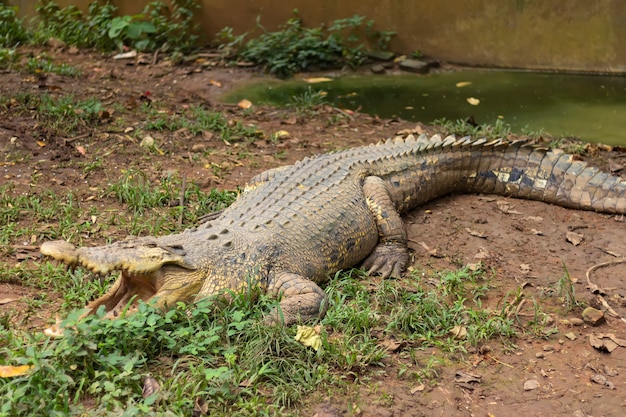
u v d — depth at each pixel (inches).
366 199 244.4
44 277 206.1
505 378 180.7
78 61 474.9
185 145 324.5
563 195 280.2
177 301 187.6
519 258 242.4
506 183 287.4
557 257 243.9
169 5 521.7
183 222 251.0
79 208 253.0
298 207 223.9
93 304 180.4
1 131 312.5
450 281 218.5
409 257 240.1
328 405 164.6
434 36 502.9
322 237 220.1
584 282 227.6
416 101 422.9
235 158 313.7
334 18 509.4
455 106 412.2
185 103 393.7
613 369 185.2
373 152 271.4
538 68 489.4
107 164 295.3
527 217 272.1
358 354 179.8
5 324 180.7
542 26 481.7
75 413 150.9
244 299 192.4
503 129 359.9
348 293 212.2
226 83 450.3
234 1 514.0
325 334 181.2
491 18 488.7
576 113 397.1
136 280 189.5
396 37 508.1
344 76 480.1
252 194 239.3
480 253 243.3
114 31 498.3
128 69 463.2
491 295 218.8
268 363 170.4
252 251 201.9
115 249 179.9
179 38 508.4
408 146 282.2
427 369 179.5
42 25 523.5
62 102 346.6
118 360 163.9
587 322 204.7
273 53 484.7
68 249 171.9
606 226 266.2
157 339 172.7
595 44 474.9
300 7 510.0
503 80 467.5
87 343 160.7
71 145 309.6
